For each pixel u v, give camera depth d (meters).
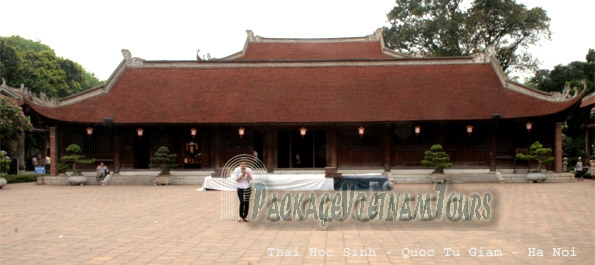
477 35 66.62
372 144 41.69
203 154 42.44
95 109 41.50
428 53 69.56
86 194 31.50
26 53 84.69
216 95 43.09
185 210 22.94
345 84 43.91
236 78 45.31
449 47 66.88
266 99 42.38
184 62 46.62
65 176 41.09
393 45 70.69
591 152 52.41
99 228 17.69
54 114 39.97
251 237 15.85
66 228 17.69
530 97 40.28
